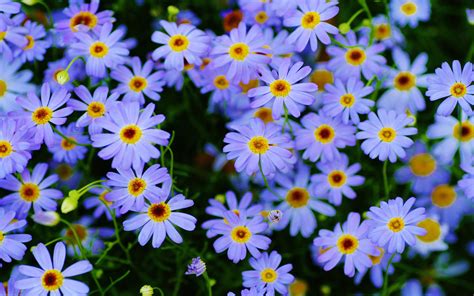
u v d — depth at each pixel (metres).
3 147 0.42
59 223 0.47
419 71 0.47
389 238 0.42
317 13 0.44
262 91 0.43
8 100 0.47
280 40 0.47
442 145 0.47
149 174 0.41
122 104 0.42
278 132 0.43
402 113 0.45
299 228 0.46
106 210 0.46
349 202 0.47
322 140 0.45
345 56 0.46
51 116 0.43
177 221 0.41
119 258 0.46
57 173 0.47
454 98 0.42
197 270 0.42
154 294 0.46
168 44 0.45
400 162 0.47
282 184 0.46
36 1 0.47
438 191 0.47
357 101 0.44
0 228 0.42
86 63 0.45
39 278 0.41
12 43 0.47
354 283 0.47
